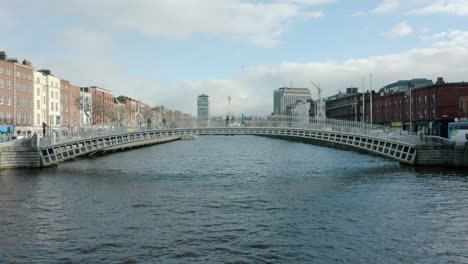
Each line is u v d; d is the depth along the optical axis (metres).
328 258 15.30
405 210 22.72
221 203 25.22
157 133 46.06
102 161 55.06
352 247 16.50
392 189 29.52
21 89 75.75
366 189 29.81
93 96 109.75
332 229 19.05
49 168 44.28
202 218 21.25
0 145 42.75
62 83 93.12
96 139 45.31
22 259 15.29
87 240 17.47
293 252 15.91
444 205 23.89
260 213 22.38
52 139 44.56
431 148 42.94
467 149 40.16
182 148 91.12
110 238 17.73
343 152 70.19
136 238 17.72
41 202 25.36
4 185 32.09
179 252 15.92
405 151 45.06
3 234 18.39
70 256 15.56
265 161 54.62
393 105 88.56
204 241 17.30
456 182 32.16
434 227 19.33
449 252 15.96
